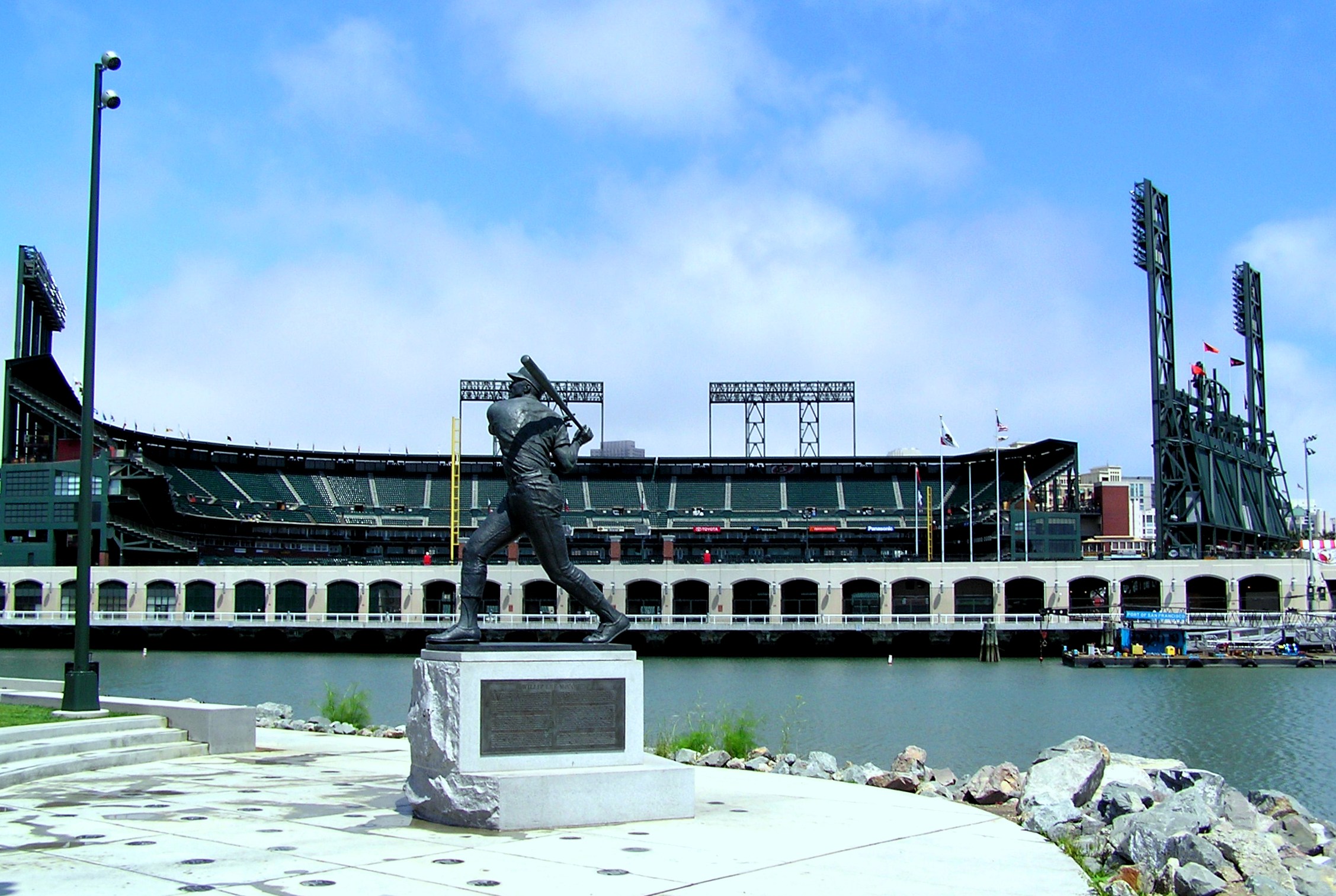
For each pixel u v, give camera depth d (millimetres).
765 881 15977
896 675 101625
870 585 147125
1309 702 75500
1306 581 131750
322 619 134125
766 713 67375
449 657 20109
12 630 138875
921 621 130875
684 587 148000
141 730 29594
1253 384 182875
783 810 22578
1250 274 184000
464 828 19297
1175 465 152375
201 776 25469
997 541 160750
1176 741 56219
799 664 115438
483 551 21469
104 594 139750
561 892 14930
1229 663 110938
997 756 50031
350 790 23391
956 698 78688
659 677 98125
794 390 193750
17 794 22578
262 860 16484
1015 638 130750
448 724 19734
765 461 189750
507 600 136000
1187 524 148500
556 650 20391
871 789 26609
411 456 189125
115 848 17156
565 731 20312
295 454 182625
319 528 176875
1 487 145125
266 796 22516
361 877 15516
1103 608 136125
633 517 185125
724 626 128875
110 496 143875
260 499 175500
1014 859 18078
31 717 29703
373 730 38938
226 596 137250
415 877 15570
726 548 182000
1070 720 64750
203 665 108375
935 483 190500
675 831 19547
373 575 137625
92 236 34000
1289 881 19062
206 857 16609
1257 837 20500
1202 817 21641
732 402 194375
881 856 18016
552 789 19531
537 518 21344
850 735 57219
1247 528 165500
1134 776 26203
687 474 194250
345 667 107000
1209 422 162250
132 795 22484
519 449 21469
